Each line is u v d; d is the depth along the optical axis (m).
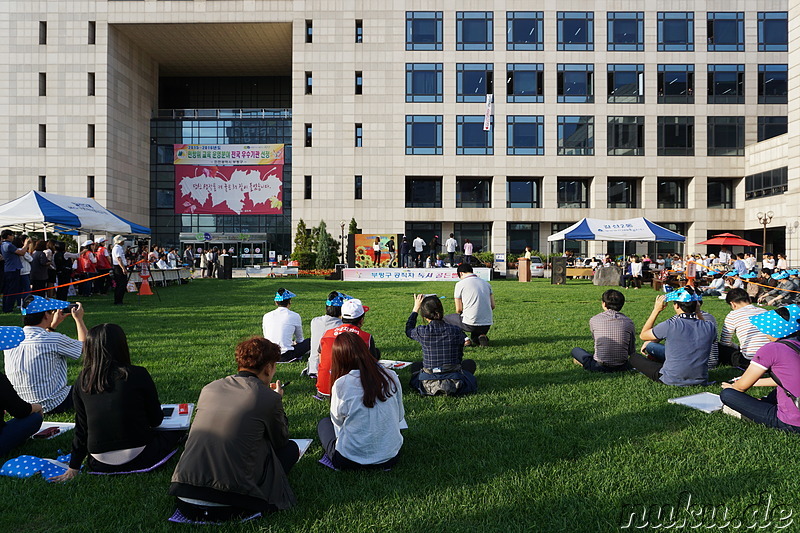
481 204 41.47
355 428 3.63
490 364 7.05
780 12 39.56
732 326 6.47
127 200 41.59
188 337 9.05
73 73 39.09
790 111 25.91
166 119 44.91
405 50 40.44
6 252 12.18
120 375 3.51
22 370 4.54
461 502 3.24
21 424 4.01
